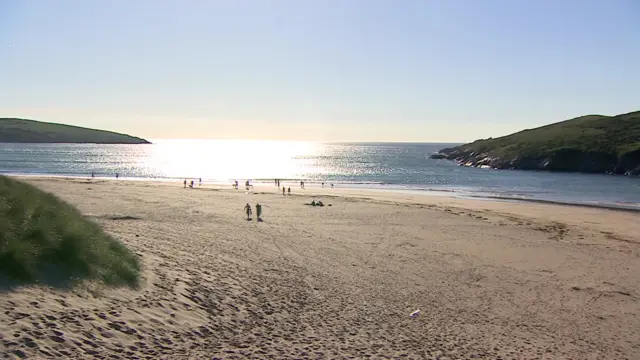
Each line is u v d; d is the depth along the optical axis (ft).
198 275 44.62
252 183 258.57
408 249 77.15
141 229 70.95
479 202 167.94
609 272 68.33
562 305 51.37
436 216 122.01
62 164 401.29
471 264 68.74
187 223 87.10
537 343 39.32
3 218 32.17
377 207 139.44
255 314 37.99
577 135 428.97
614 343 41.06
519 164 398.21
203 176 319.68
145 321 30.12
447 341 37.50
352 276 56.24
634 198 197.36
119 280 34.94
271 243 71.97
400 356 32.96
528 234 99.71
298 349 31.89
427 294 51.37
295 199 159.74
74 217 45.55
